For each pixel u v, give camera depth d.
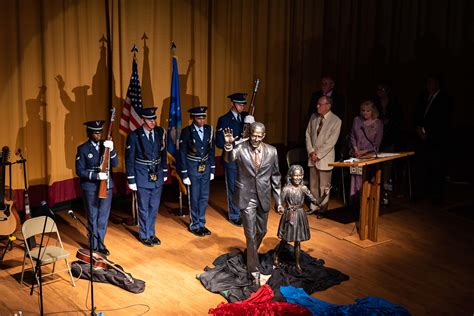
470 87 11.70
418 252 7.30
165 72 9.03
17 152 7.29
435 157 9.05
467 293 6.26
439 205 9.08
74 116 8.19
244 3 9.72
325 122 8.29
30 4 7.59
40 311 5.71
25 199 7.19
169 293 6.15
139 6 8.57
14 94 7.61
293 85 10.59
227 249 7.30
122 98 8.57
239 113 8.15
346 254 7.20
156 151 7.28
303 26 10.48
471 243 7.62
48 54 7.75
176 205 8.88
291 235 6.43
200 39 9.34
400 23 11.29
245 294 6.05
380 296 6.16
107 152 6.79
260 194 6.21
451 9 11.42
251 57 9.95
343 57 10.93
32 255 6.19
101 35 8.32
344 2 10.76
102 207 7.00
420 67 11.51
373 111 8.22
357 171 8.27
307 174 9.80
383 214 8.64
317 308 5.75
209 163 7.83
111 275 6.33
